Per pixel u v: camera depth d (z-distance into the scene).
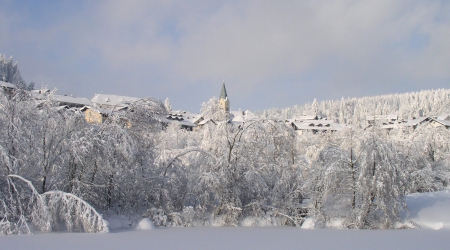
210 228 18.66
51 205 15.55
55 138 18.81
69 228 15.34
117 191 20.08
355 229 19.41
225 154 22.06
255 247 12.79
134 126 20.59
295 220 21.22
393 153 21.80
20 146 17.25
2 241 12.91
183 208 20.67
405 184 21.69
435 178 35.06
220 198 21.00
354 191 21.30
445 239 14.95
